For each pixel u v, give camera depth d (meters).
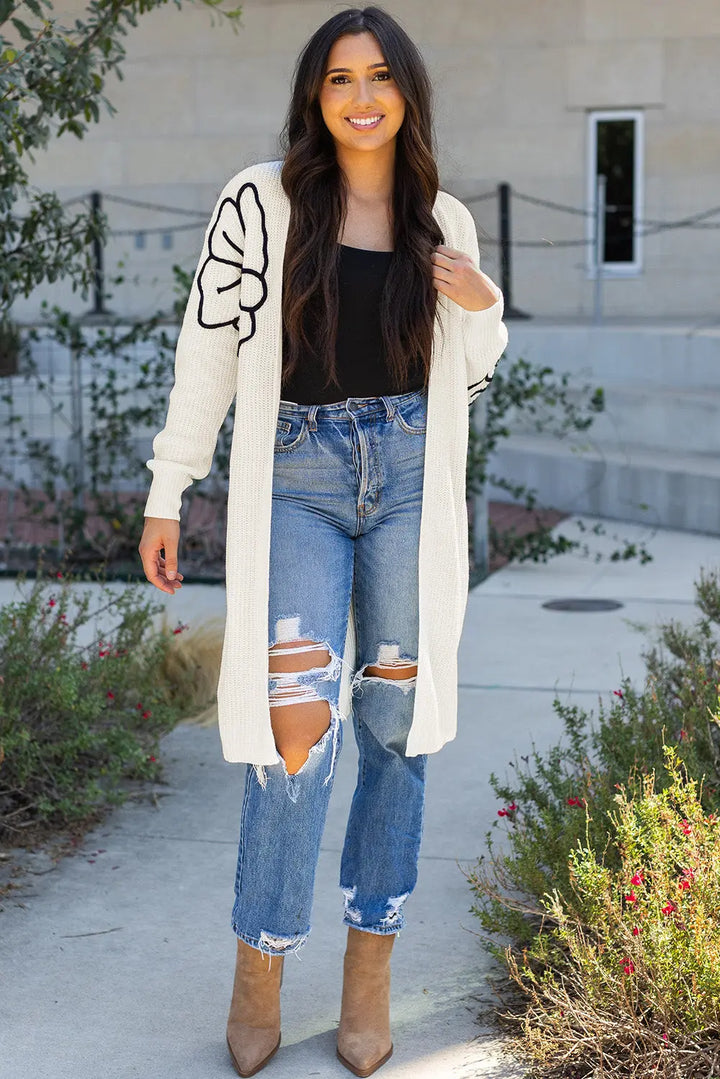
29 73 3.64
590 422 7.88
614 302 13.23
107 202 13.89
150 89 13.70
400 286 2.27
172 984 2.74
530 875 2.69
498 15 13.00
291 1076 2.40
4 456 9.59
